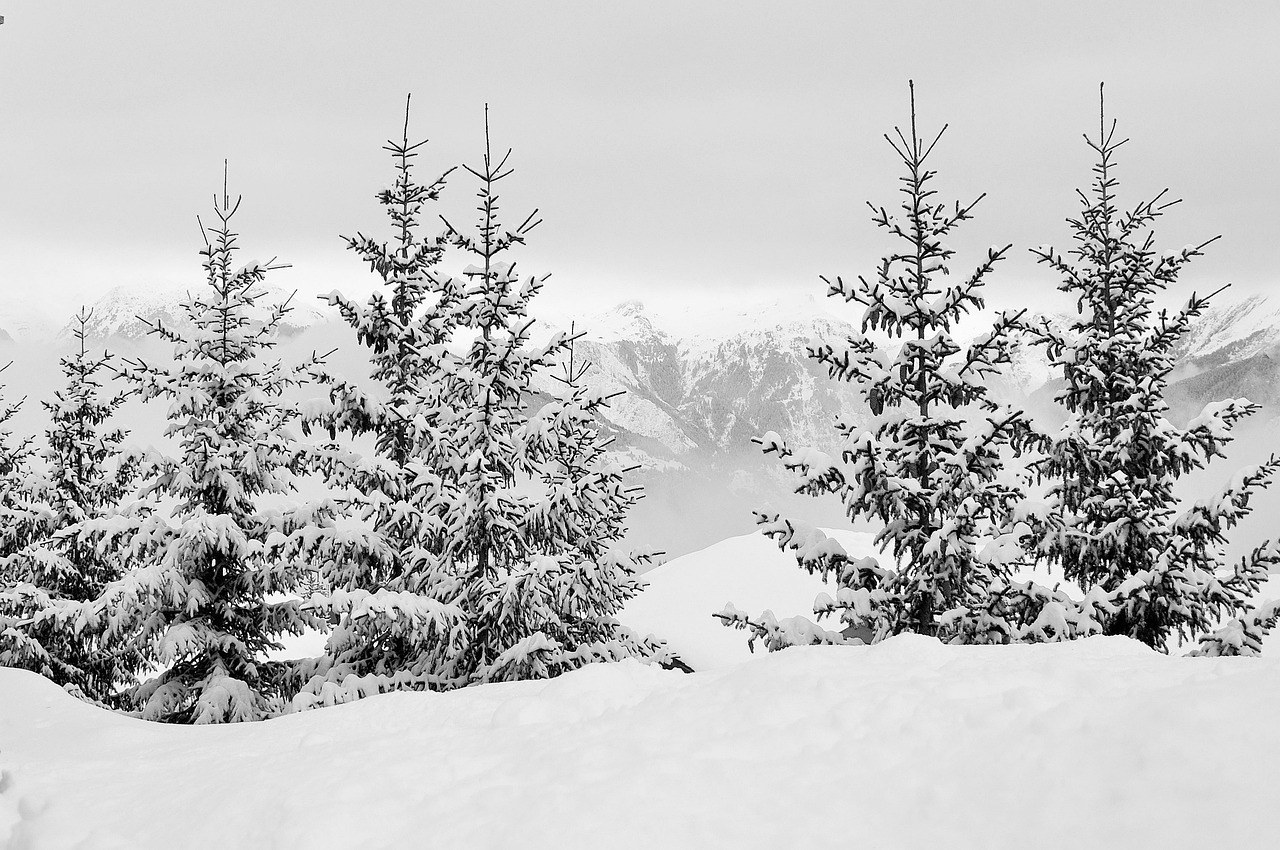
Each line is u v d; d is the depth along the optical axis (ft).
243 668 63.52
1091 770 19.10
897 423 52.16
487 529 59.72
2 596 63.46
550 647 56.75
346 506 61.26
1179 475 56.59
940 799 19.42
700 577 160.76
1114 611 51.24
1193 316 55.98
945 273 53.57
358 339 65.51
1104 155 58.18
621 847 18.92
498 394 63.31
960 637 50.21
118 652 78.13
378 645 64.13
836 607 52.31
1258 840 16.52
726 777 20.99
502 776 22.84
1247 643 50.52
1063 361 56.44
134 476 80.07
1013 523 51.55
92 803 26.45
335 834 20.77
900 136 53.67
